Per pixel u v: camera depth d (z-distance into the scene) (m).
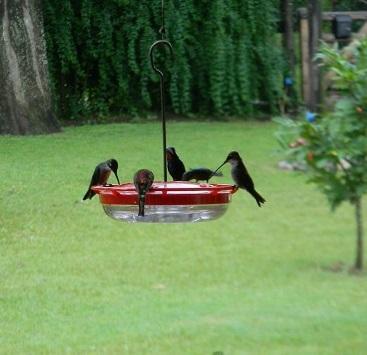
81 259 12.97
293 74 25.66
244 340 9.50
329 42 22.45
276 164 18.36
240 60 24.92
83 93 25.22
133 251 13.33
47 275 12.24
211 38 24.78
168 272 12.29
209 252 13.20
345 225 14.43
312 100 21.33
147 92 24.77
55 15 24.19
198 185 6.86
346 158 11.51
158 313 10.54
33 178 17.14
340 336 9.56
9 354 9.30
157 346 9.44
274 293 11.20
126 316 10.49
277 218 14.86
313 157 11.44
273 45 25.20
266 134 22.16
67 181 17.00
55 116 22.69
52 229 14.37
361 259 12.09
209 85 25.16
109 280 11.98
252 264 12.53
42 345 9.57
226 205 6.89
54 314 10.66
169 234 14.17
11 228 14.35
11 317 10.58
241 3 24.70
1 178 17.09
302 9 24.44
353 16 23.55
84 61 25.05
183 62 24.67
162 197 6.64
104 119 25.11
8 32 22.00
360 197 11.74
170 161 7.58
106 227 14.51
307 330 9.75
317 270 12.18
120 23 24.61
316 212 15.13
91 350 9.38
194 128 23.27
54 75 24.75
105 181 7.35
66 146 20.48
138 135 22.03
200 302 10.93
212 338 9.60
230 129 23.09
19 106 22.08
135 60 24.53
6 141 21.12
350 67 11.27
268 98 25.48
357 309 10.46
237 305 10.75
